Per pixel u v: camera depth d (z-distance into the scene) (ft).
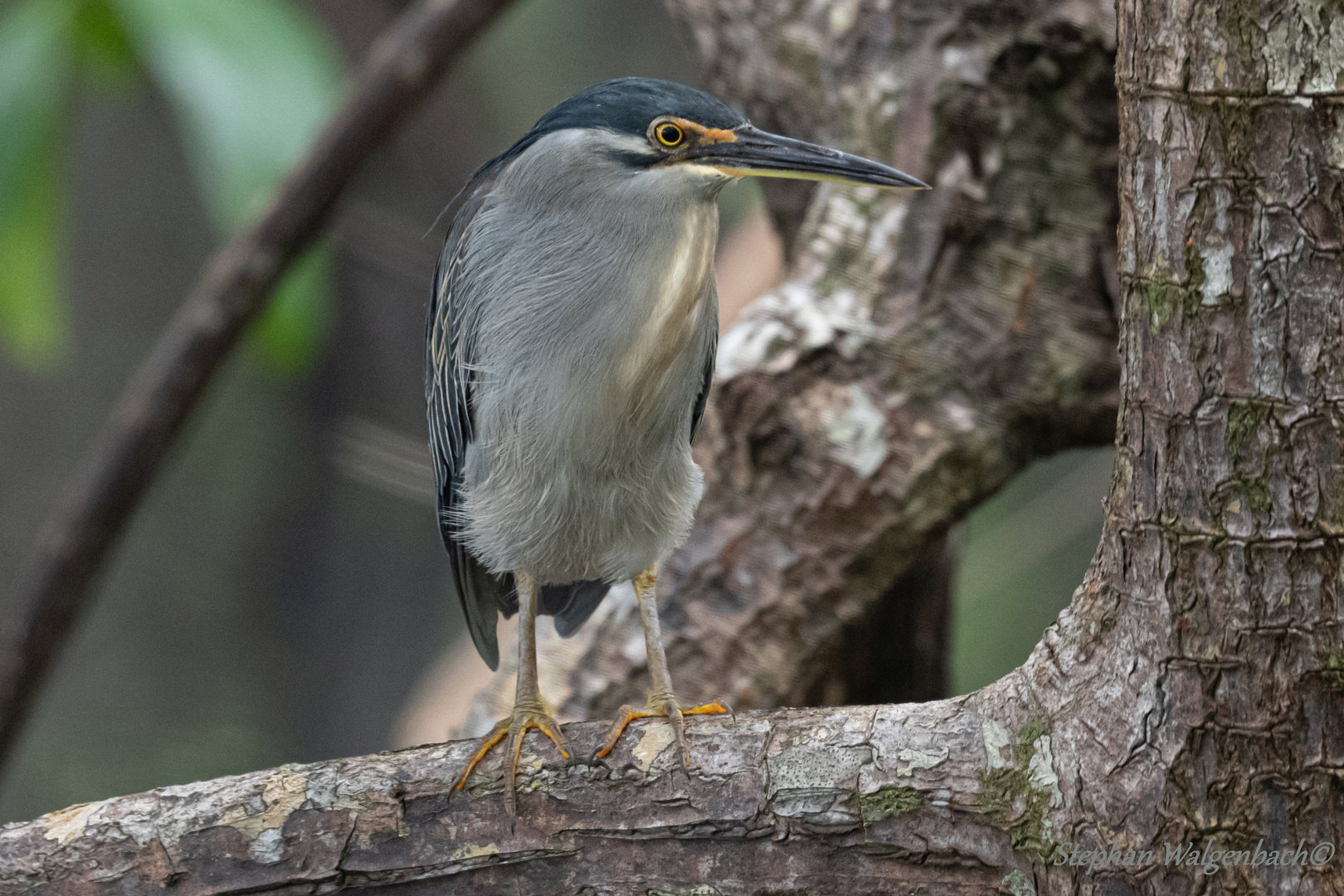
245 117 28.22
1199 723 14.62
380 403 62.85
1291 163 13.41
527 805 17.42
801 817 16.65
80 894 17.43
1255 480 14.05
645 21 63.05
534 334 19.93
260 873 17.42
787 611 26.94
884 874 16.65
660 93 19.88
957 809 16.19
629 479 20.75
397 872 17.43
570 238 19.77
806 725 17.17
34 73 28.30
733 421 26.94
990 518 44.19
